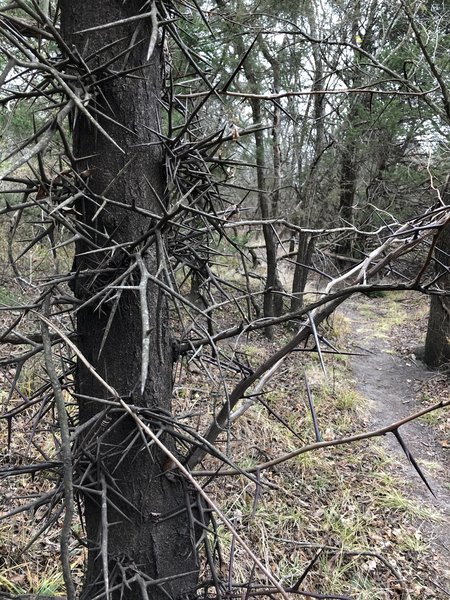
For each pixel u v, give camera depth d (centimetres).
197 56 126
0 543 287
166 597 126
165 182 121
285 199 764
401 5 391
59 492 115
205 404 406
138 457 120
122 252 112
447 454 514
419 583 342
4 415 120
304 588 318
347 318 968
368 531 382
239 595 124
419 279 92
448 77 531
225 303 117
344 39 529
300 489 414
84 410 126
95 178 116
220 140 112
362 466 468
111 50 112
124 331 119
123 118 114
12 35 88
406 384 687
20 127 351
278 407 524
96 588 127
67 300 112
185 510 125
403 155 810
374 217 755
